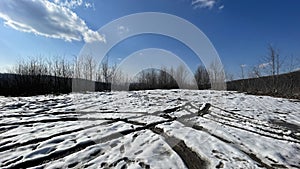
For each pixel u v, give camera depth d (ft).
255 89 49.52
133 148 11.21
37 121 16.90
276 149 11.57
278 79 48.44
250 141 12.66
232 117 19.72
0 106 23.36
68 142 11.91
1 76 45.29
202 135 13.43
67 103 26.53
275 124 17.58
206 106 25.53
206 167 9.25
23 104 25.04
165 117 18.94
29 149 10.94
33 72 47.73
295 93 39.29
